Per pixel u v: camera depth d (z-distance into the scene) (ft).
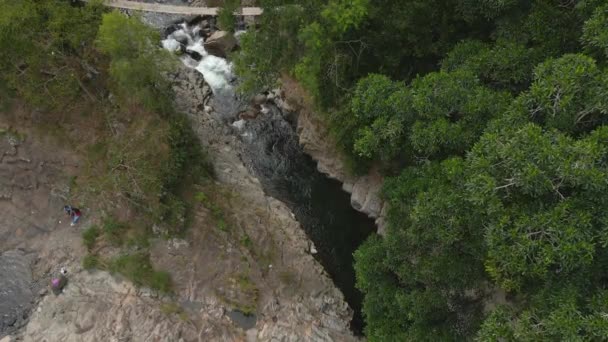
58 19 82.17
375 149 71.46
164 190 91.40
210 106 117.29
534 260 49.70
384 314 73.77
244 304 89.15
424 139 63.05
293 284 92.53
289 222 101.50
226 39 121.39
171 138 92.27
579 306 48.37
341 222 103.86
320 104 93.66
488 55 67.05
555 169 46.55
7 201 94.43
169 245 91.56
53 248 91.45
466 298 69.21
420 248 65.98
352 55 86.69
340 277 97.14
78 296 87.15
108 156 91.97
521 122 54.19
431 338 66.28
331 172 107.55
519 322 50.44
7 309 86.48
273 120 117.39
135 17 85.87
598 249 48.91
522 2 70.18
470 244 59.26
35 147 93.25
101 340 82.33
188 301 88.69
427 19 79.36
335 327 89.61
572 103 51.80
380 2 78.69
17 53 82.23
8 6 76.84
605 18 53.47
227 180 103.60
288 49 78.28
